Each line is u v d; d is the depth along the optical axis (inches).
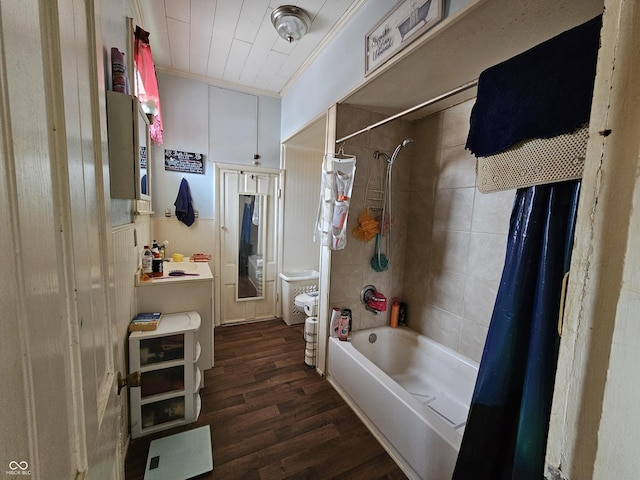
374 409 61.9
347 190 74.0
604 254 12.0
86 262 18.7
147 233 89.4
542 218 31.2
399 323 90.4
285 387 77.0
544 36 44.1
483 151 34.5
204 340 77.2
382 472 52.6
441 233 78.3
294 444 58.0
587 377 12.6
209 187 111.0
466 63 52.6
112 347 26.7
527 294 32.5
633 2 11.2
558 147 27.1
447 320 77.1
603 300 12.0
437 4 42.9
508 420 34.1
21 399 10.4
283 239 125.6
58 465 13.4
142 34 66.6
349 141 76.0
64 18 15.6
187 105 104.7
